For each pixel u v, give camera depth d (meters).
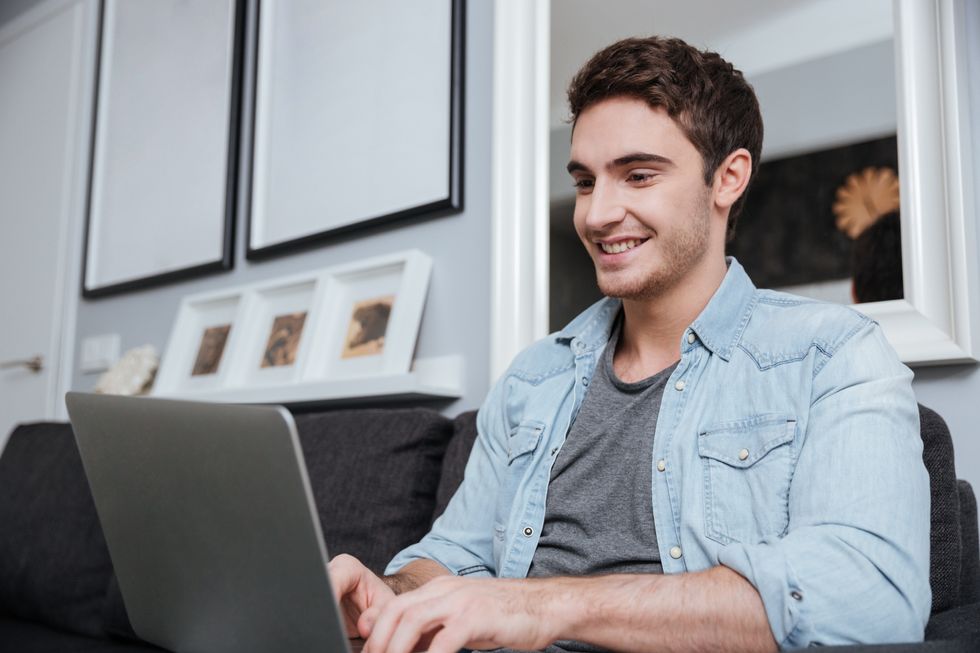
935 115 1.28
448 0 1.88
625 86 1.04
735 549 0.78
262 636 0.75
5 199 3.12
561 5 1.67
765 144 1.41
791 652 0.64
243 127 2.34
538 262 1.63
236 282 2.28
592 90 1.06
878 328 0.94
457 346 1.77
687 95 1.03
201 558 0.77
